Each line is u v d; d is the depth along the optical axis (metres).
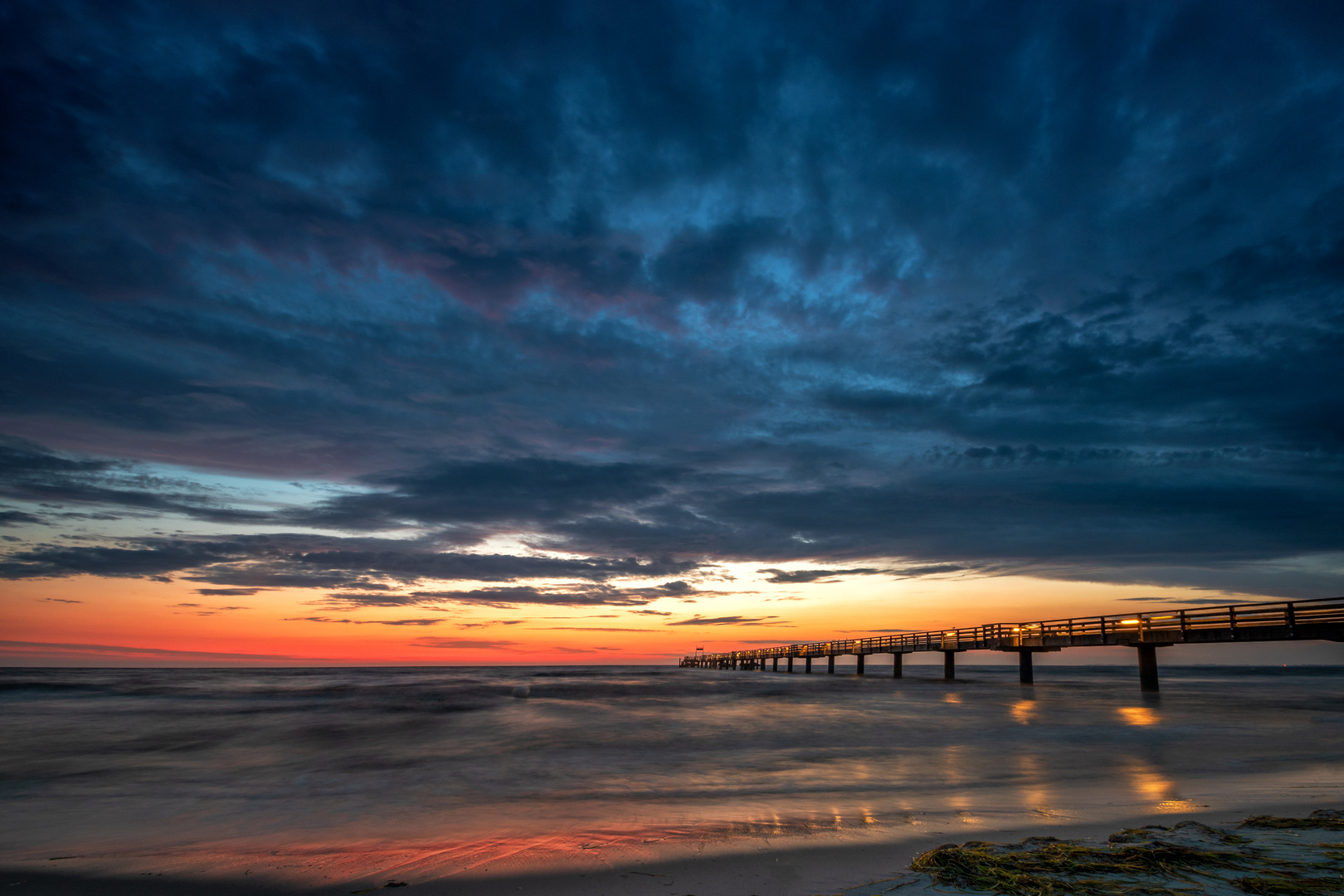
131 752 15.55
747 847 6.77
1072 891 4.71
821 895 5.17
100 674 82.75
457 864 6.49
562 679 63.59
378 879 6.11
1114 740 14.80
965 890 4.94
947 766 12.11
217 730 19.56
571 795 10.25
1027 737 15.75
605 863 6.37
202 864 6.72
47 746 16.69
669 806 9.24
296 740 17.30
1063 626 31.53
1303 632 20.56
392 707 27.12
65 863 6.86
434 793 10.53
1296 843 5.71
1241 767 11.13
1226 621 23.06
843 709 24.31
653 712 24.12
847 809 8.63
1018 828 7.24
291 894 5.82
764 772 11.99
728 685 45.19
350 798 10.22
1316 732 15.78
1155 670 26.62
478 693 37.28
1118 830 6.85
